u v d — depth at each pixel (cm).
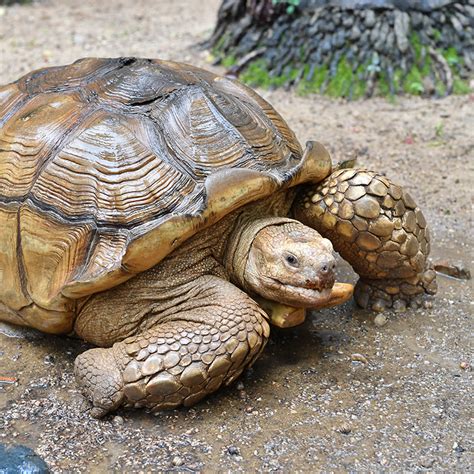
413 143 196
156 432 114
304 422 116
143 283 118
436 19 233
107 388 114
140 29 307
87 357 117
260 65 239
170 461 111
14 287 123
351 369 125
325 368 125
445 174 181
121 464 110
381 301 137
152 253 114
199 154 119
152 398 114
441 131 202
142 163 117
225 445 113
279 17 241
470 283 144
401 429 115
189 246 118
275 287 117
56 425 116
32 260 121
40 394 121
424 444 113
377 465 110
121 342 118
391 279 136
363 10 232
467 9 235
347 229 128
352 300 140
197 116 121
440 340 131
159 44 280
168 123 120
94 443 113
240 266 120
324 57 232
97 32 302
